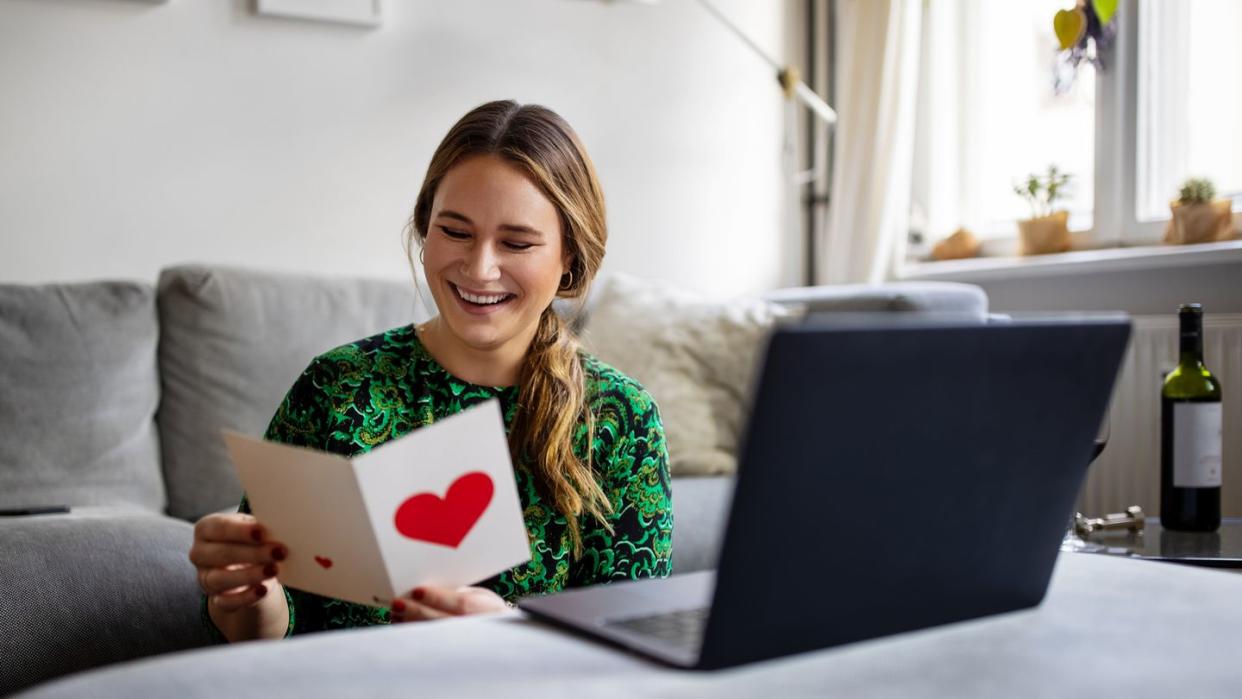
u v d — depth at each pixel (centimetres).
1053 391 69
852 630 64
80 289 206
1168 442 167
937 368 62
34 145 230
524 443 120
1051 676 59
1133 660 62
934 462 64
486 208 115
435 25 274
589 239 124
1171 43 254
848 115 306
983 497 68
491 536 91
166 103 242
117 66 237
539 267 117
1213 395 165
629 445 126
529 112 122
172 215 244
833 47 327
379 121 268
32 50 229
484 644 63
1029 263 266
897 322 59
